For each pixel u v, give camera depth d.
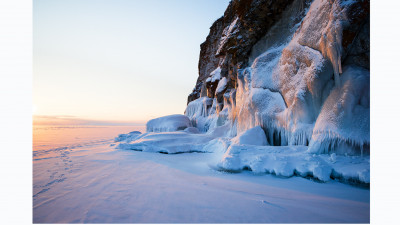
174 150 9.40
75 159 7.31
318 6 5.76
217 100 15.70
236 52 10.38
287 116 6.28
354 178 3.86
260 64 8.20
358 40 4.74
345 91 4.67
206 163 6.70
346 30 4.70
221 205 2.81
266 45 8.91
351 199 3.17
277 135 6.83
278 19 8.34
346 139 4.41
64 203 3.01
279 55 7.70
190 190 3.60
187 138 10.66
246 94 9.06
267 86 7.58
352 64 4.92
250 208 2.68
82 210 2.73
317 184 4.02
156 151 9.62
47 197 3.30
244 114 8.62
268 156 5.27
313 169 4.32
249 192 3.51
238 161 5.52
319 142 4.86
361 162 4.08
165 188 3.74
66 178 4.60
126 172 5.25
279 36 8.27
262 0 8.22
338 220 2.29
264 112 7.27
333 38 4.84
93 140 17.20
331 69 5.16
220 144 9.05
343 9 4.69
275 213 2.51
